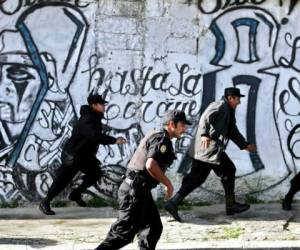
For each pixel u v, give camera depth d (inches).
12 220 421.7
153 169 305.6
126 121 466.6
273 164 475.2
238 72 473.1
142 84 467.8
